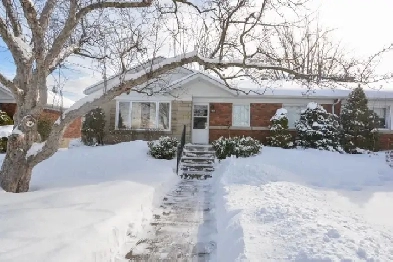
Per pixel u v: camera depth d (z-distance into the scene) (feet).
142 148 48.96
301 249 12.01
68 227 14.21
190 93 57.57
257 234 14.20
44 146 21.74
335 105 58.54
